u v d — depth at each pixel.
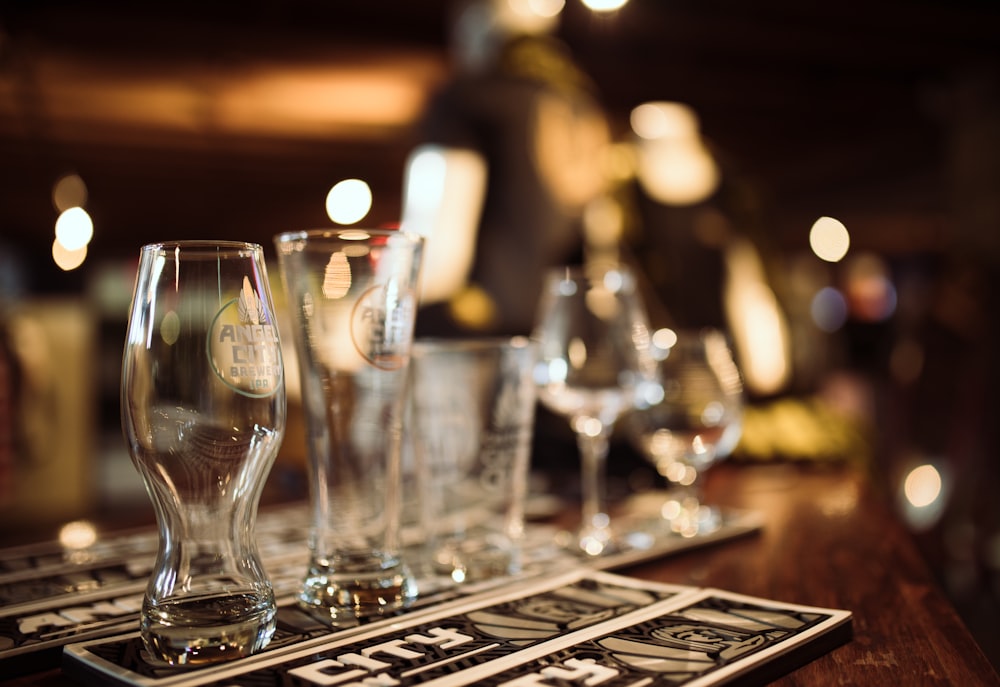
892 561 0.71
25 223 8.45
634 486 1.15
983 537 2.68
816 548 0.76
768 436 1.27
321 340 0.55
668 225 1.43
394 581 0.55
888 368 4.07
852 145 6.82
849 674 0.46
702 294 1.39
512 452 0.66
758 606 0.55
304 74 5.12
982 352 3.16
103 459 7.27
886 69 5.28
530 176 1.39
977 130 5.21
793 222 8.38
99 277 9.88
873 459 1.34
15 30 4.27
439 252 1.39
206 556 0.47
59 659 0.49
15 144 6.51
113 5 4.27
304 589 0.56
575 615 0.53
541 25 1.56
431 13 4.65
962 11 4.42
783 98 5.68
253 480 0.49
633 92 5.33
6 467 2.74
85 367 3.09
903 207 7.20
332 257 0.55
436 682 0.42
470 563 0.64
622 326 0.80
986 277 3.43
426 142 1.46
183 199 8.48
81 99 5.41
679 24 4.35
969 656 0.48
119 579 0.65
